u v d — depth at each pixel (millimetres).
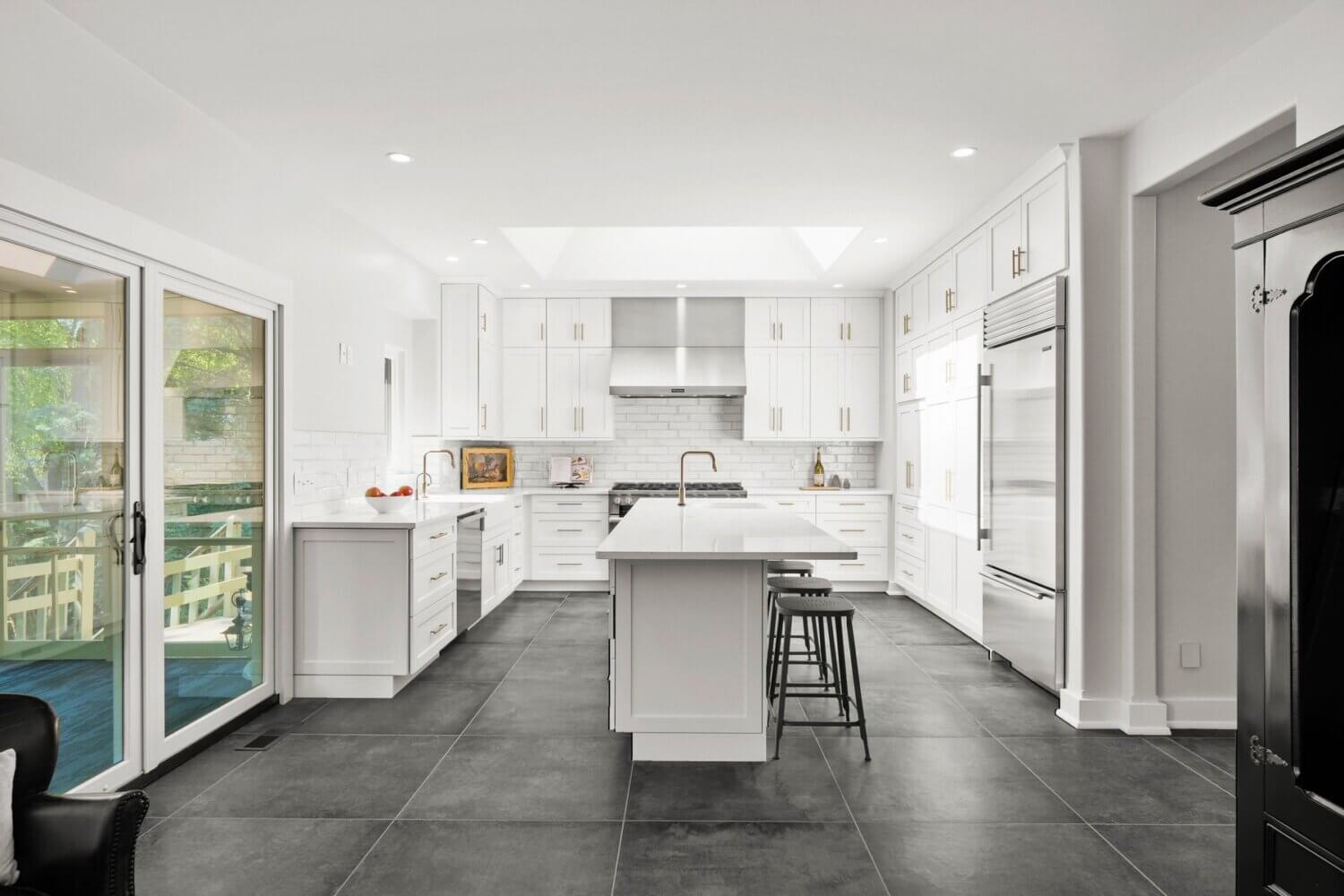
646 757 2986
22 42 2230
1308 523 1630
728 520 3803
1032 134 3330
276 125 3191
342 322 4336
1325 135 1476
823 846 2332
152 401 2783
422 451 6129
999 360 4109
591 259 6309
